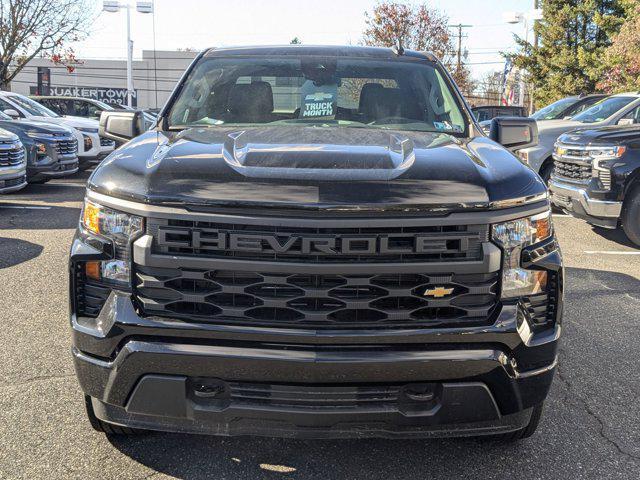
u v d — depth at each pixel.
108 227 2.46
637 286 6.00
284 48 4.13
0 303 5.08
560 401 3.60
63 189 12.07
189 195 2.35
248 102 3.67
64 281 5.74
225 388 2.42
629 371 4.04
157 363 2.38
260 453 2.98
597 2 32.59
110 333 2.40
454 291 2.39
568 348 4.42
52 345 4.23
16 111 12.54
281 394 2.40
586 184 7.78
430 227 2.35
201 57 4.07
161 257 2.35
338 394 2.39
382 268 2.32
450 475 2.82
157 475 2.79
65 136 11.71
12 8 21.64
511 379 2.46
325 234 2.30
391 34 38.59
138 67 72.94
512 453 3.02
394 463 2.91
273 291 2.34
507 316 2.42
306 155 2.60
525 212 2.48
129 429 2.98
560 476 2.84
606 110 10.54
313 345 2.35
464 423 2.50
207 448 3.01
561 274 2.58
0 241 7.32
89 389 2.53
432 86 3.86
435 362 2.36
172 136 3.10
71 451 2.95
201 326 2.35
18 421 3.21
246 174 2.43
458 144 3.04
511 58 35.69
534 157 10.31
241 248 2.30
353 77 3.85
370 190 2.36
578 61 31.91
